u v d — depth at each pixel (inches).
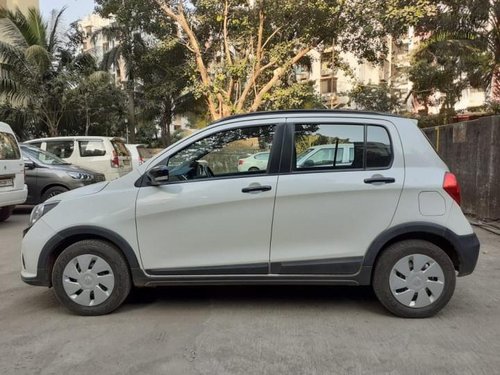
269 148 187.6
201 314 191.3
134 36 885.8
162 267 187.3
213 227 184.7
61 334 173.0
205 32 792.3
